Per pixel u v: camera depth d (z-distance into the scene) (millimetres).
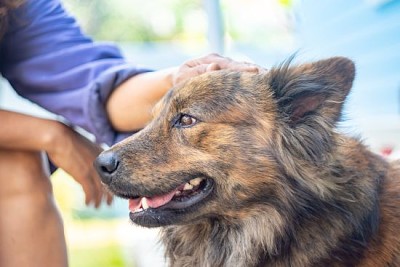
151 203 936
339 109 913
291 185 918
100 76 1041
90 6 5684
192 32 6066
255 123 930
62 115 1064
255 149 923
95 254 2338
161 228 1045
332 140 911
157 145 937
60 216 1026
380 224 917
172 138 938
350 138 949
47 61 1068
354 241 906
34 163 1012
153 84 1022
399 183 945
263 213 933
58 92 1065
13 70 1083
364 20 1991
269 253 934
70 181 3240
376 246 907
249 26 5332
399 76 1748
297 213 918
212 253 982
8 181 989
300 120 925
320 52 2441
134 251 1871
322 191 906
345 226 906
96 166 939
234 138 923
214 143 923
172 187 925
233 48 4148
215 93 939
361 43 2039
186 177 925
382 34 1847
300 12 2740
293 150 916
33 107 2375
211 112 930
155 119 962
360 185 911
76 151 1019
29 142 1003
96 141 1063
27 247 988
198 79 956
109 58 1094
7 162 995
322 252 912
